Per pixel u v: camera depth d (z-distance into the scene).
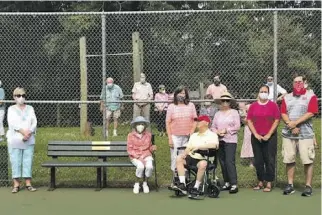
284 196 8.55
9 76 18.62
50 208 7.82
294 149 8.58
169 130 8.97
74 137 13.58
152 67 17.09
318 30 18.25
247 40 16.66
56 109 16.91
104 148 9.21
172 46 16.94
